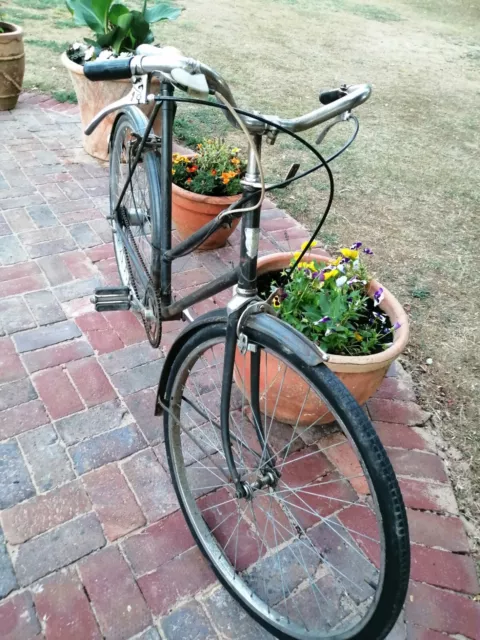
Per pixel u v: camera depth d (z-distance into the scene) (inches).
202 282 112.0
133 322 99.9
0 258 111.1
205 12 341.4
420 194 161.3
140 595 62.5
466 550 69.9
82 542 66.6
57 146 157.6
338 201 151.5
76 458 75.8
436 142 201.2
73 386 86.2
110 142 100.3
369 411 88.4
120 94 139.7
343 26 363.9
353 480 77.5
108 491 72.3
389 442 83.5
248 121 45.3
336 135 194.7
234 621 61.4
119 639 58.7
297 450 80.6
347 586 65.7
